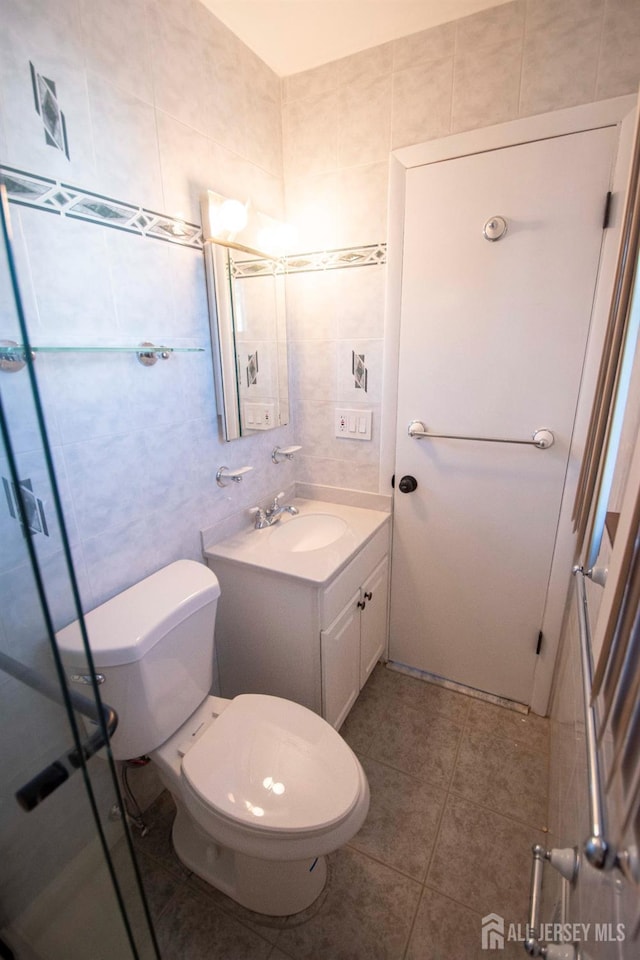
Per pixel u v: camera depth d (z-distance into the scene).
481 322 1.51
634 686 0.44
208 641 1.25
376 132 1.51
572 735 1.04
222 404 1.48
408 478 1.75
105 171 1.05
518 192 1.37
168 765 1.09
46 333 0.98
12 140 0.88
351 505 1.91
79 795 0.63
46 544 0.58
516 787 1.46
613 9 1.17
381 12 1.30
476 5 1.28
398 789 1.45
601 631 0.60
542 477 1.55
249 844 0.94
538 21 1.24
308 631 1.39
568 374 1.44
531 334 1.45
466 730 1.68
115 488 1.18
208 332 1.42
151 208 1.18
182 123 1.24
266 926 1.11
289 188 1.70
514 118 1.33
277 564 1.41
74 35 0.96
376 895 1.17
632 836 0.43
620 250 0.86
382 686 1.89
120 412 1.17
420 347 1.62
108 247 1.08
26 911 0.81
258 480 1.76
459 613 1.82
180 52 1.21
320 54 1.49
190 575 1.27
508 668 1.78
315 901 1.15
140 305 1.18
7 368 0.51
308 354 1.83
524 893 1.17
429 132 1.44
